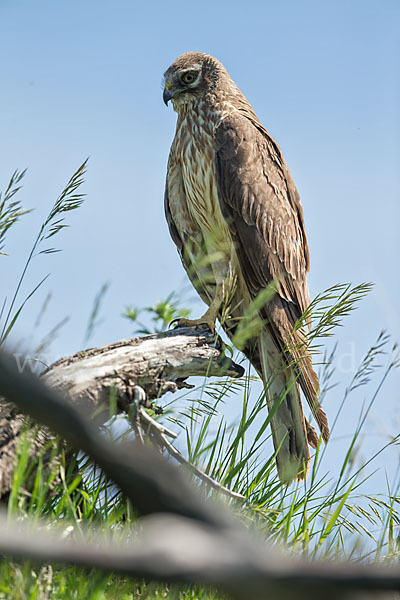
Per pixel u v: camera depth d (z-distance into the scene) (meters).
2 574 4.61
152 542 1.96
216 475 6.52
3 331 6.66
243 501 6.27
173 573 1.91
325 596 1.95
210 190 10.82
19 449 5.21
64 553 1.98
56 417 2.57
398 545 6.37
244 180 10.48
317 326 7.01
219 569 1.92
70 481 5.82
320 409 8.38
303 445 8.61
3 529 2.25
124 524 5.61
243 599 1.94
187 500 2.39
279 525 6.31
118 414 6.44
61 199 7.12
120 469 2.48
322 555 5.86
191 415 6.81
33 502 5.31
